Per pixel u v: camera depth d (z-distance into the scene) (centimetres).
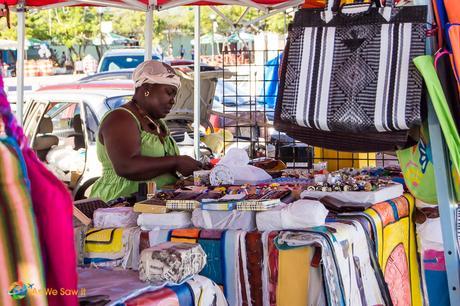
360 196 279
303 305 226
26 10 475
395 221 292
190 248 218
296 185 316
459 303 254
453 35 227
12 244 141
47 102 653
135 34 2153
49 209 148
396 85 232
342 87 240
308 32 246
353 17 240
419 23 231
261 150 540
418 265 323
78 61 1756
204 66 863
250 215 242
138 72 370
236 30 572
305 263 226
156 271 212
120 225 259
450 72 230
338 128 241
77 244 252
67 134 623
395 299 289
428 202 267
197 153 537
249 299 236
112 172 373
